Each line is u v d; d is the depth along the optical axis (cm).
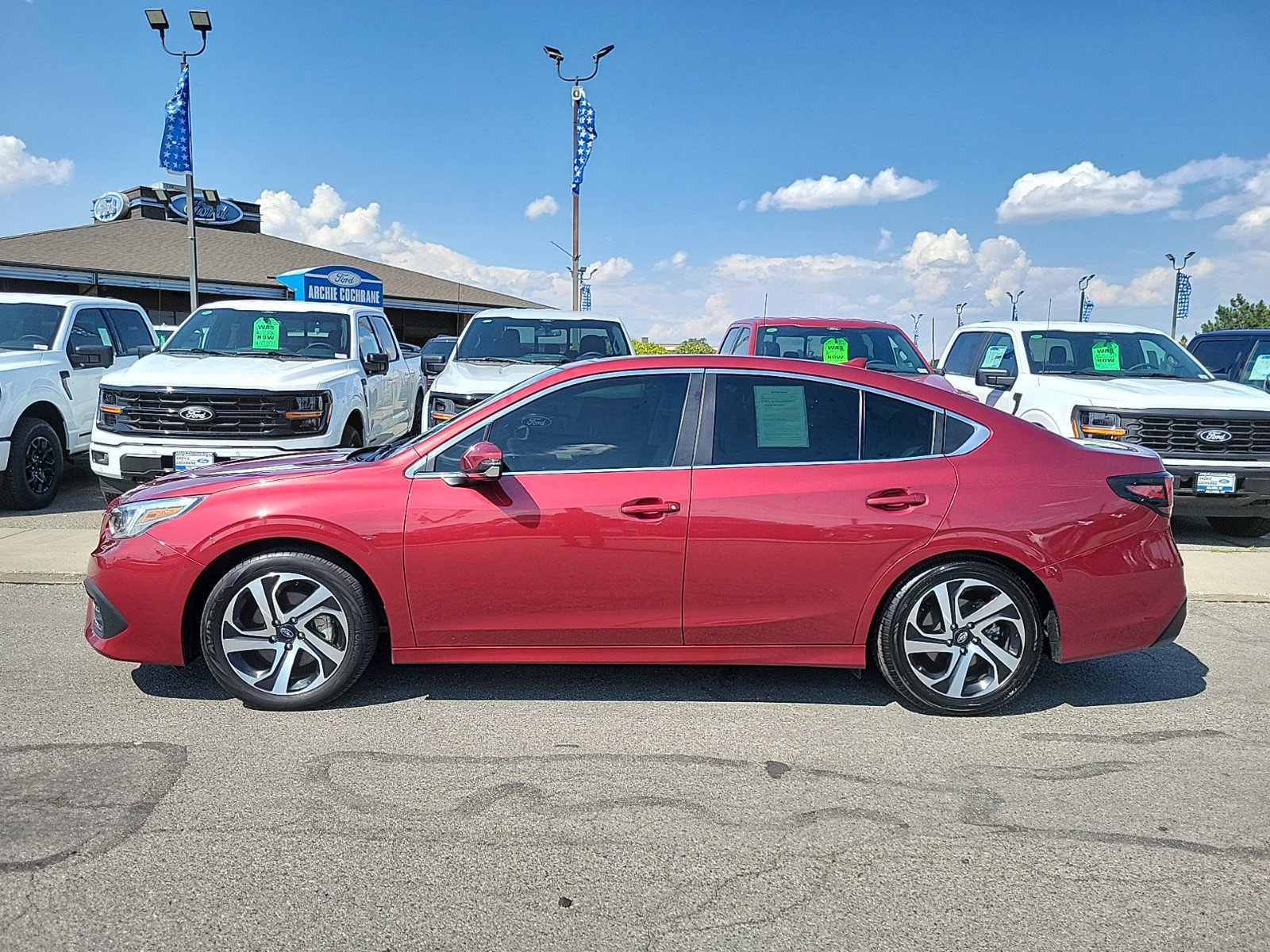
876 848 302
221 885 274
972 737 394
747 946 250
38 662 470
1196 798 340
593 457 411
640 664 425
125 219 3416
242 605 406
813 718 412
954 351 1116
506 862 290
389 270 3678
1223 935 257
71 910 261
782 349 983
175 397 774
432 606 404
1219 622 582
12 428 862
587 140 2348
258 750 370
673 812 325
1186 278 2866
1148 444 783
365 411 940
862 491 405
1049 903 272
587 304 3047
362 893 271
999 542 403
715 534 400
